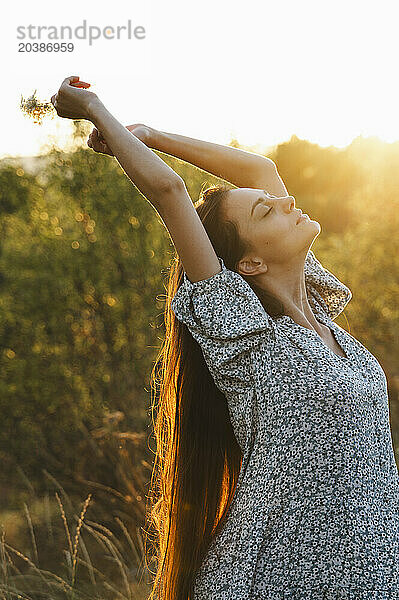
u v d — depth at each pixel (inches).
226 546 64.4
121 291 207.6
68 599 122.3
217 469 72.6
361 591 61.1
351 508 62.3
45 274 207.2
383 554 62.2
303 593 61.7
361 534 62.0
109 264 211.0
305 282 76.3
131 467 174.2
